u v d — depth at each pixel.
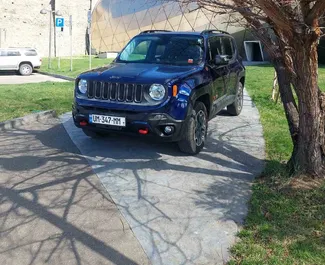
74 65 25.72
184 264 3.31
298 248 3.46
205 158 5.86
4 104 9.62
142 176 5.15
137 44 7.04
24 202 4.37
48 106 9.55
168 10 18.45
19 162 5.58
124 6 33.62
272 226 3.82
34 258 3.38
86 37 39.28
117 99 5.47
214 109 6.70
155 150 6.18
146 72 5.69
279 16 3.58
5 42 34.81
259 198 4.44
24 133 7.11
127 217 4.08
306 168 4.73
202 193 4.66
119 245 3.58
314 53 4.13
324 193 4.40
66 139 6.73
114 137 6.80
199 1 3.92
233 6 3.81
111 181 4.98
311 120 4.55
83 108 5.68
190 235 3.75
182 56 6.55
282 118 8.48
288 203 4.26
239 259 3.35
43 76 21.20
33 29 36.12
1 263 3.30
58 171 5.28
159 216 4.10
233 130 7.48
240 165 5.59
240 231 3.79
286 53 4.48
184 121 5.45
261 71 19.23
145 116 5.28
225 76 7.28
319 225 3.82
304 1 3.47
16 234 3.73
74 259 3.37
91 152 6.07
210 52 6.87
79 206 4.30
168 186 4.85
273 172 5.10
